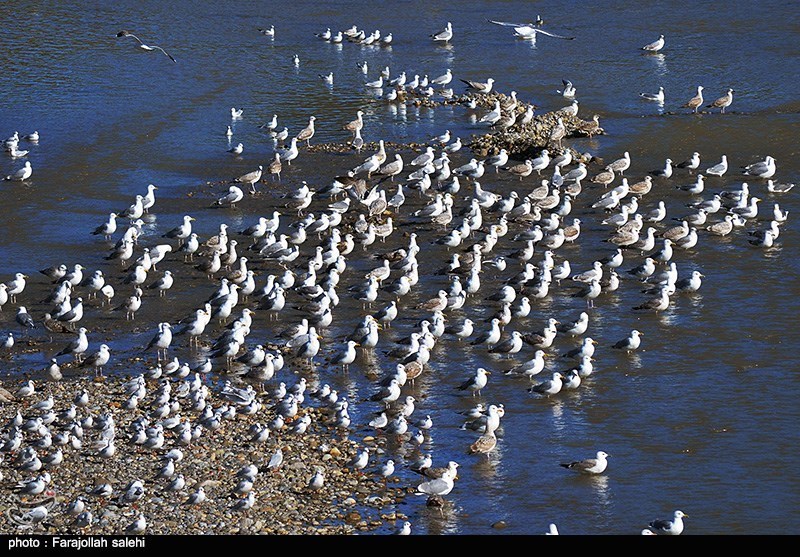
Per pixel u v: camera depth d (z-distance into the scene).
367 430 47.81
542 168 82.69
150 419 47.94
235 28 136.88
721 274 64.88
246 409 48.75
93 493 41.28
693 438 46.72
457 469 44.47
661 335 56.84
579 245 70.06
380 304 61.53
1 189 81.81
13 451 44.69
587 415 48.91
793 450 45.59
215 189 81.88
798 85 104.44
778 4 138.50
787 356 54.09
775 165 84.38
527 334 55.00
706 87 105.31
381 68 117.38
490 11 144.25
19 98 106.12
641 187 77.38
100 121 98.81
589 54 119.75
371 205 73.50
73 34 132.12
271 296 59.47
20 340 57.31
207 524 40.09
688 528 40.38
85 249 70.38
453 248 69.44
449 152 87.38
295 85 111.31
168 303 62.00
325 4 151.50
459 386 51.53
